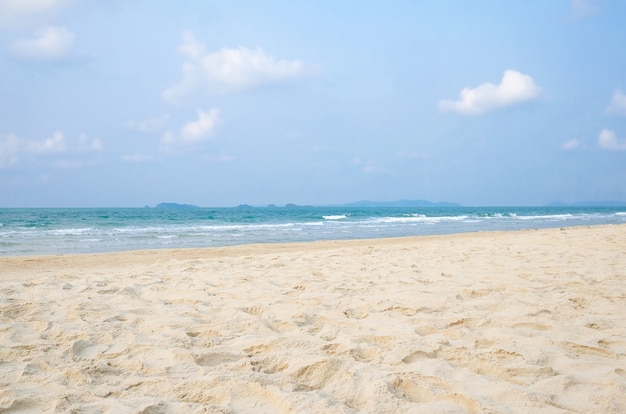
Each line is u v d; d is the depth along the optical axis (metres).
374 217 52.81
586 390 2.60
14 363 3.16
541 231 18.02
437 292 5.17
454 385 2.65
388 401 2.45
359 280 6.07
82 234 21.55
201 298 5.09
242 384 2.66
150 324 4.07
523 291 5.14
